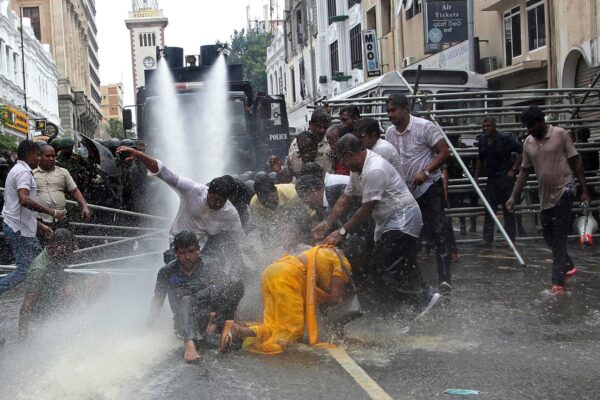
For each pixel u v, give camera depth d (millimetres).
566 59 19922
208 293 5957
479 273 9297
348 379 4984
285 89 55000
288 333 5848
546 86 21188
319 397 4652
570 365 5207
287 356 5594
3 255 9883
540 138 7875
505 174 11492
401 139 7598
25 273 7332
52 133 11523
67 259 6836
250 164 14797
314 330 5844
